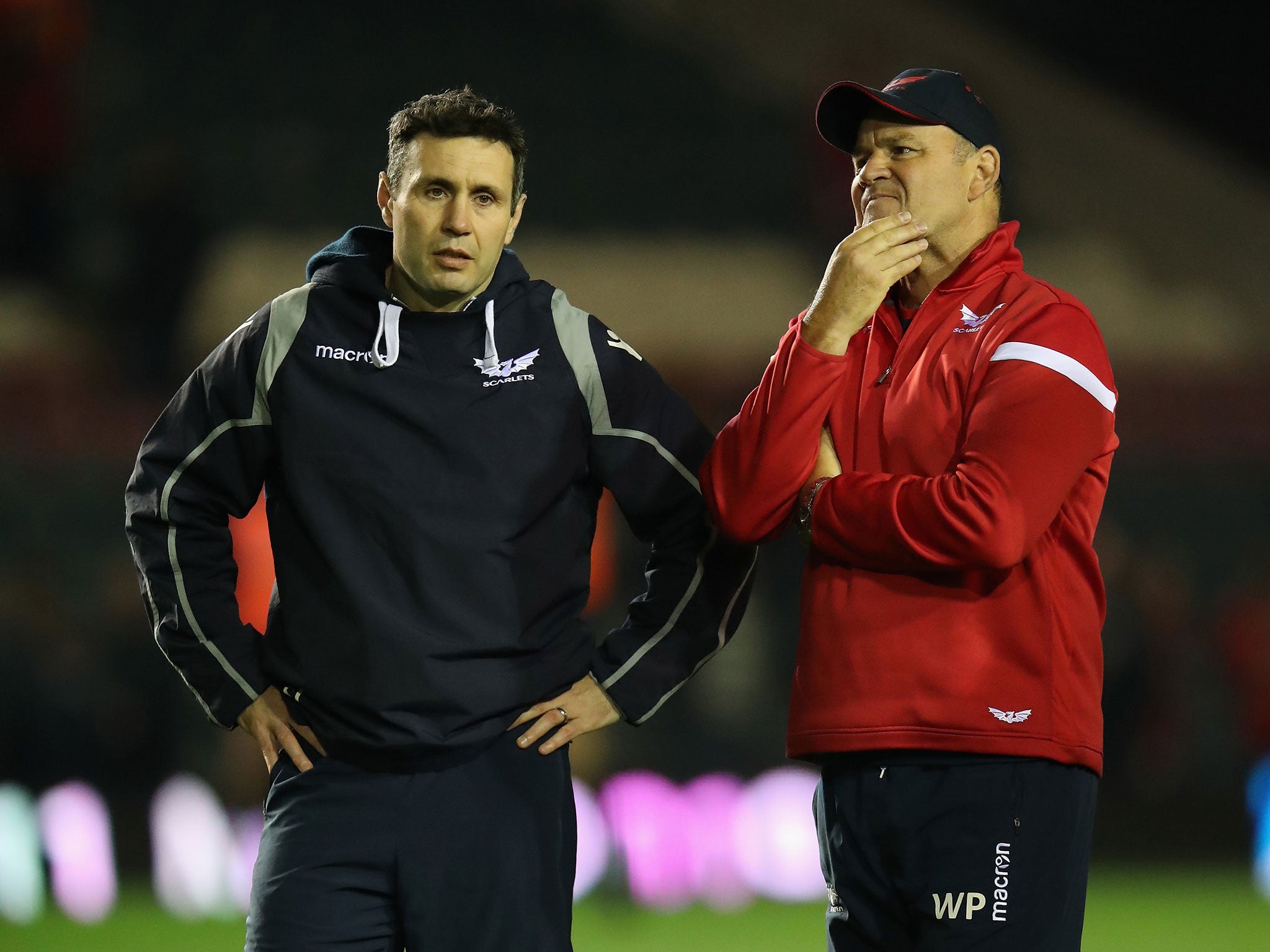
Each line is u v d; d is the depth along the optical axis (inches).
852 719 371.9
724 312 1977.1
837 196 1996.8
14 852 1064.2
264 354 397.4
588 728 402.0
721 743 1465.3
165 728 1316.4
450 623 383.6
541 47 2429.9
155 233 1692.9
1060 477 361.7
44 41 1945.1
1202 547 1595.7
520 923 381.7
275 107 2287.2
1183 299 2128.4
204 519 410.9
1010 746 362.6
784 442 380.2
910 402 381.1
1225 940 868.0
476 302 394.9
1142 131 2490.2
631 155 2272.4
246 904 1074.1
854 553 374.9
